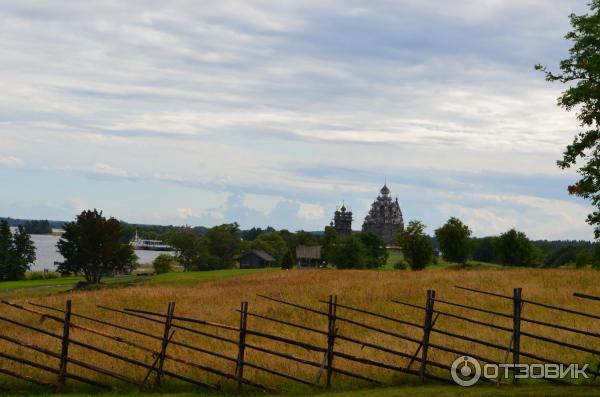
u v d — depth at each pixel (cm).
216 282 5516
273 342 2261
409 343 2122
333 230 17388
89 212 9775
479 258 14712
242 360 1692
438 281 4044
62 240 9812
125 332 2505
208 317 3014
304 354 2041
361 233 14662
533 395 1445
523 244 8794
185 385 1722
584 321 2459
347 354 1812
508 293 3369
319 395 1580
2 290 7094
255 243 19862
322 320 2880
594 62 1502
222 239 18138
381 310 3055
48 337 2442
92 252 9662
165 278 8894
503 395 1461
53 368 1712
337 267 12962
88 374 1811
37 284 9062
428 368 1778
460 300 3219
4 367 1859
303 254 17438
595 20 1535
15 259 12825
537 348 2019
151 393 1667
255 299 3612
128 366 1883
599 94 1509
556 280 3906
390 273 5172
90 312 3462
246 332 1711
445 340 2159
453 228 9262
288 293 3803
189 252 17088
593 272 4272
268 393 1652
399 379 1686
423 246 9344
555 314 2672
